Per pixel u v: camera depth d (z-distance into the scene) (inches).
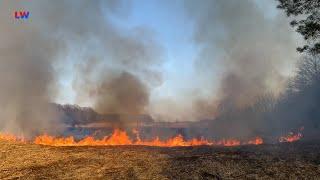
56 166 429.1
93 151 507.8
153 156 466.9
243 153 470.0
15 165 438.6
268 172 374.9
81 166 424.2
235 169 389.4
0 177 394.6
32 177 387.5
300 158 422.0
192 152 494.6
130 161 441.1
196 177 366.3
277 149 493.7
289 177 356.8
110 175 384.8
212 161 423.5
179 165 411.8
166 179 364.5
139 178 370.6
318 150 464.4
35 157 471.5
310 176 356.8
